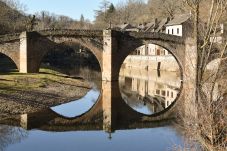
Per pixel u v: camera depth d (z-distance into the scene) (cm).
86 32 5238
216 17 1403
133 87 5381
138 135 2567
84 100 3988
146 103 4066
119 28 10731
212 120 1359
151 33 5391
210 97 1404
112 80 5325
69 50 10112
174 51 5481
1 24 7400
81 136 2520
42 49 5197
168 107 3809
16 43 5172
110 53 5253
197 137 1417
